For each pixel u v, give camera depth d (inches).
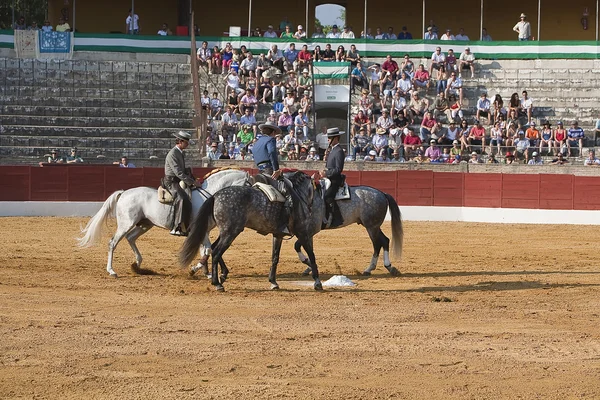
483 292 538.3
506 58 1455.5
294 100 1293.1
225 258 708.7
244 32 1573.6
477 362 354.9
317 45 1406.3
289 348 371.6
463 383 325.1
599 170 1166.3
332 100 1348.4
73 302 473.7
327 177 584.7
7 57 1362.0
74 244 790.5
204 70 1380.4
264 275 608.1
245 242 839.1
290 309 462.3
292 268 650.8
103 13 1606.8
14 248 748.6
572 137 1259.8
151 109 1311.5
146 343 376.2
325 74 1354.6
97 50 1397.6
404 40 1460.4
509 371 342.6
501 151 1237.1
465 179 1123.9
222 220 503.8
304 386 316.8
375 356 361.1
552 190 1104.2
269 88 1320.1
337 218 587.8
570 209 1100.5
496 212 1113.4
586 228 1040.8
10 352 358.0
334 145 595.5
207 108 1286.9
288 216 522.9
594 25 1640.0
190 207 560.7
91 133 1256.8
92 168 1101.7
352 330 409.7
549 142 1243.2
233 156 1194.0
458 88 1365.7
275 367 341.4
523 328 421.7
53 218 1061.1
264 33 1537.9
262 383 319.9
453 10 1646.2
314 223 553.6
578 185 1099.3
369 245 839.1
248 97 1289.4
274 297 501.4
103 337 386.3
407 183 1126.4
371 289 546.9
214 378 325.1
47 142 1224.8
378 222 609.0
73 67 1358.3
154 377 325.1
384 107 1321.4
